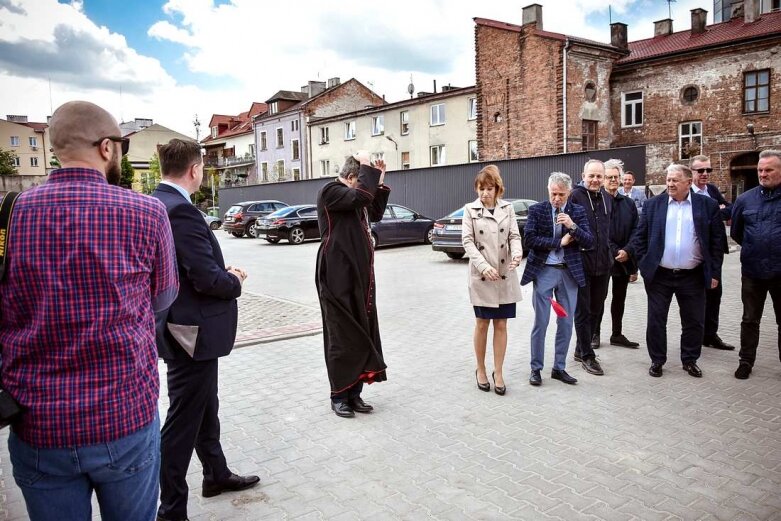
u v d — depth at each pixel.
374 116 39.34
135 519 1.89
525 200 15.53
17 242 1.69
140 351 1.84
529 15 26.52
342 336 4.34
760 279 5.10
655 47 28.84
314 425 4.32
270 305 9.40
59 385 1.70
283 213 22.47
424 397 4.88
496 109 28.23
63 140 1.80
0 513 3.16
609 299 9.38
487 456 3.73
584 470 3.51
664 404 4.61
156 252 1.94
